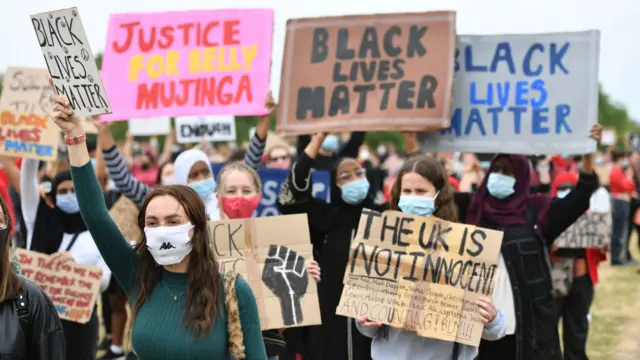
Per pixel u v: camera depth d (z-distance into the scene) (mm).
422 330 4590
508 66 6512
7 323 3670
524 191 5840
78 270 6461
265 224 5223
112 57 7289
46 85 7496
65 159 9469
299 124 6605
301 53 6660
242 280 3654
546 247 5895
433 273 4668
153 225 3562
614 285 14156
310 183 6008
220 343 3527
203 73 7145
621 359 8961
